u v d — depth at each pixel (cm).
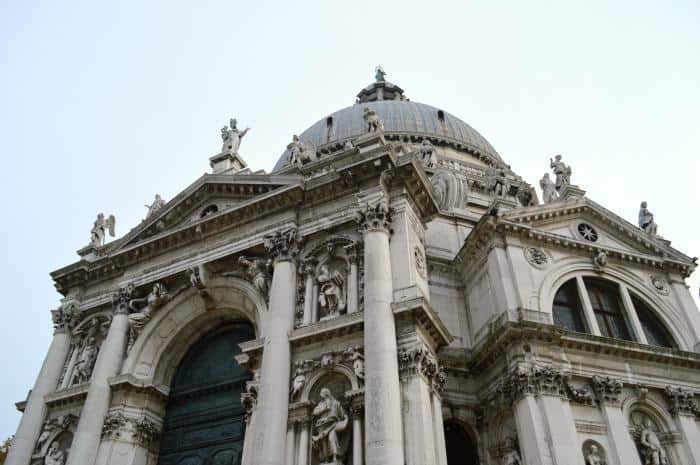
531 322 2261
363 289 2152
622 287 2720
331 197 2478
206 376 2625
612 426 2186
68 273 3030
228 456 2297
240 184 2758
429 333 2070
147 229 2969
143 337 2644
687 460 2247
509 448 2212
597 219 2889
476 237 2722
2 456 3719
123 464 2348
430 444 1762
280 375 2022
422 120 4875
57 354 2839
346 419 1880
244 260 2503
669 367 2458
